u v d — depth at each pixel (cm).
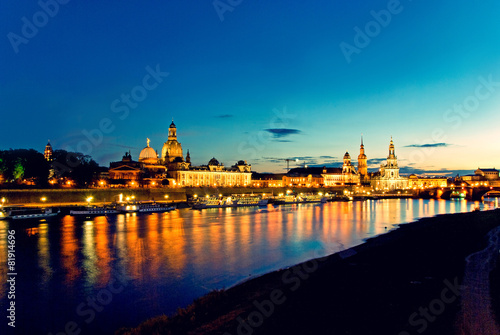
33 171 17638
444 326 3259
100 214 14538
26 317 4034
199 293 4806
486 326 3247
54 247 7619
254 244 8162
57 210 14538
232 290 4503
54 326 3819
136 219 13050
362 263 5712
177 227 10906
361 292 4231
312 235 9488
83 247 7650
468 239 7706
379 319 3447
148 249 7525
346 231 10281
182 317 3600
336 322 3397
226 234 9581
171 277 5525
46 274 5644
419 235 8575
